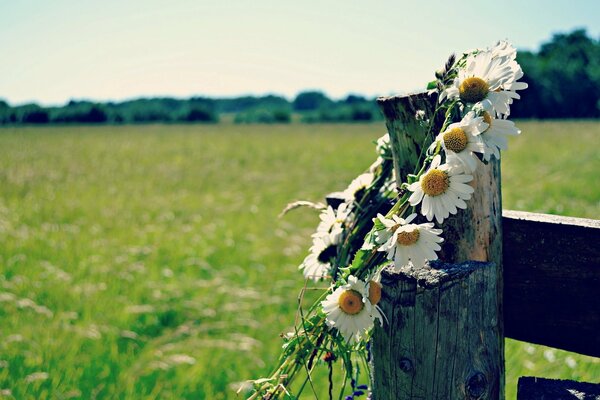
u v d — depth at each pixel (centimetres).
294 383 316
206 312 444
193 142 3183
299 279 535
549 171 1277
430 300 139
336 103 11550
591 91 5662
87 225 805
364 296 142
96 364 368
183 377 354
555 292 149
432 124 146
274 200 1027
